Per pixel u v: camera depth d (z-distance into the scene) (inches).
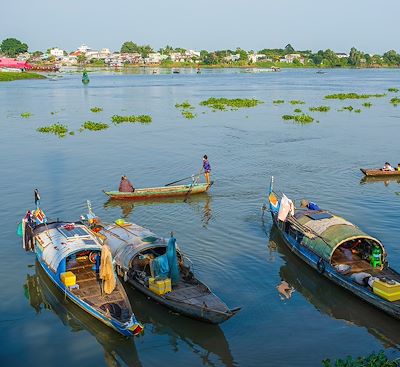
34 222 985.5
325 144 2036.2
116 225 960.9
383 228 1077.1
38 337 716.0
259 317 761.0
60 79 6678.2
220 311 695.1
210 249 987.3
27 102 3629.4
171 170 1619.1
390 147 1962.4
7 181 1482.5
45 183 1461.6
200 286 788.0
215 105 3314.5
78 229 920.3
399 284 754.2
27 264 936.9
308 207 1067.3
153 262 805.9
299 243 949.8
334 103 3528.5
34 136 2219.5
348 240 874.8
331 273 854.5
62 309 787.4
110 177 1530.5
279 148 1963.6
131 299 812.0
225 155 1839.3
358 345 693.3
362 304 800.3
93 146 1999.3
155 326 743.7
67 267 864.3
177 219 1160.8
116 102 3671.3
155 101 3757.4
